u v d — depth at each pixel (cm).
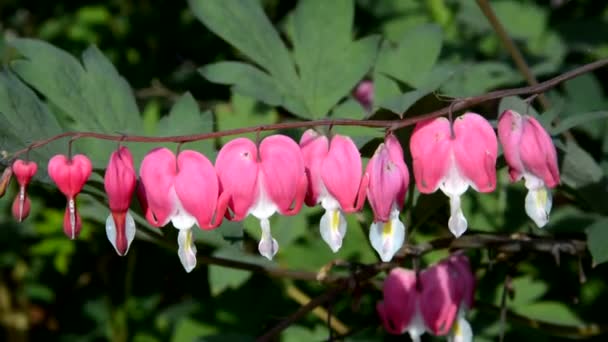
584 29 87
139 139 60
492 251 71
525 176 59
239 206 60
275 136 60
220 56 96
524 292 75
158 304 90
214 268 74
